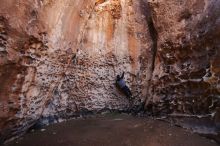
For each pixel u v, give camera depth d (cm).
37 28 434
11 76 392
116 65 625
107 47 622
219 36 428
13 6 377
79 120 549
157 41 588
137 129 471
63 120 542
